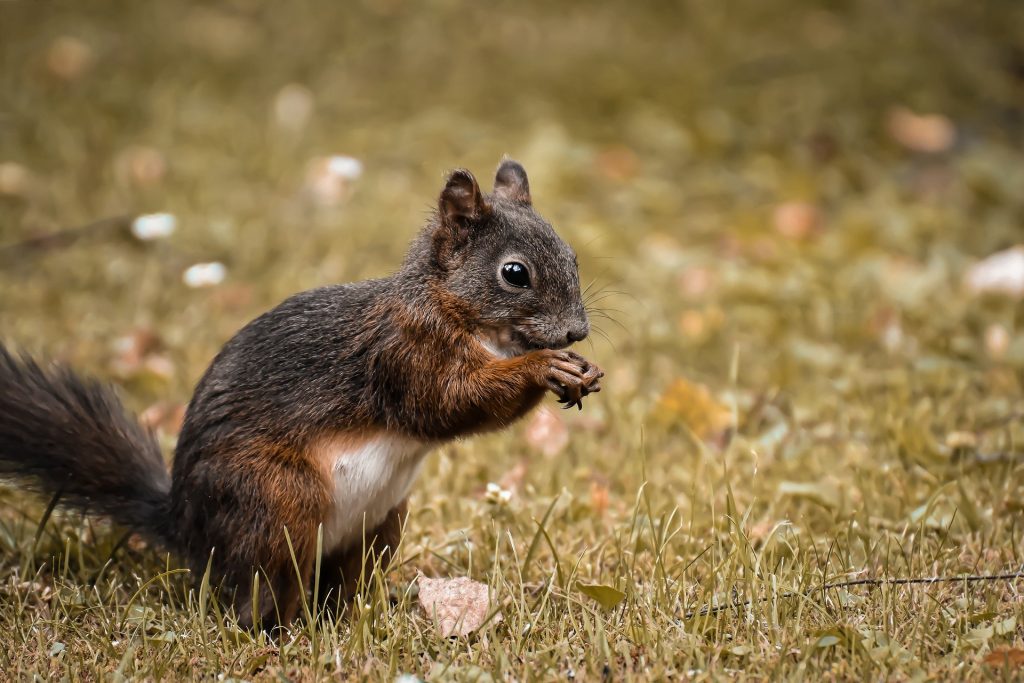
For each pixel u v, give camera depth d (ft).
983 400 35.91
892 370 38.14
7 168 54.34
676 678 21.24
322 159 55.47
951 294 44.42
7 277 46.24
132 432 27.58
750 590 24.03
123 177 54.08
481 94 64.44
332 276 46.34
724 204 54.49
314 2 75.61
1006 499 28.86
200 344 41.09
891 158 58.59
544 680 21.34
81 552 26.94
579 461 33.24
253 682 21.93
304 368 25.31
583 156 56.44
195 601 25.08
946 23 71.56
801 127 60.64
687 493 30.27
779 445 33.40
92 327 42.16
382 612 23.94
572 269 26.11
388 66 67.82
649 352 40.73
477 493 31.37
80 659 22.50
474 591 24.62
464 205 25.76
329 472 25.03
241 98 63.72
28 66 65.36
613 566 26.66
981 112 62.75
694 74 66.03
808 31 70.90
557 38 71.20
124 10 73.82
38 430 26.73
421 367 25.26
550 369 24.76
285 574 24.57
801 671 20.83
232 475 24.52
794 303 44.16
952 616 23.21
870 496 29.60
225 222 50.06
